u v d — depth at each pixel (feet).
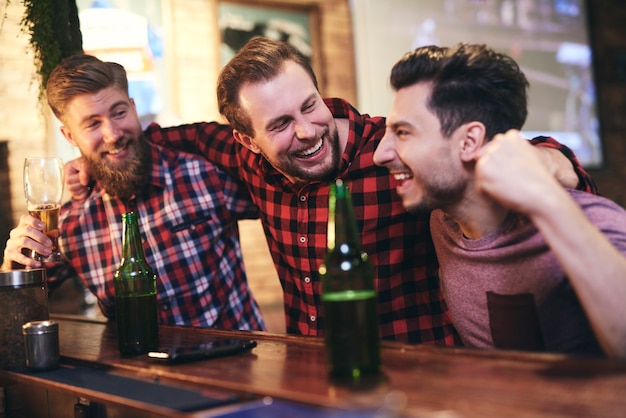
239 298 7.42
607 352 3.65
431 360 3.89
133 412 4.41
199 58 17.85
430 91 4.26
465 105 4.22
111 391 4.00
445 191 4.36
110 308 7.23
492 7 21.57
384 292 5.99
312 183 6.12
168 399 3.64
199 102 17.89
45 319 5.27
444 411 2.91
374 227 5.96
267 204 6.54
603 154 23.65
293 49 5.80
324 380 3.61
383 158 4.56
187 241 7.06
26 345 4.91
